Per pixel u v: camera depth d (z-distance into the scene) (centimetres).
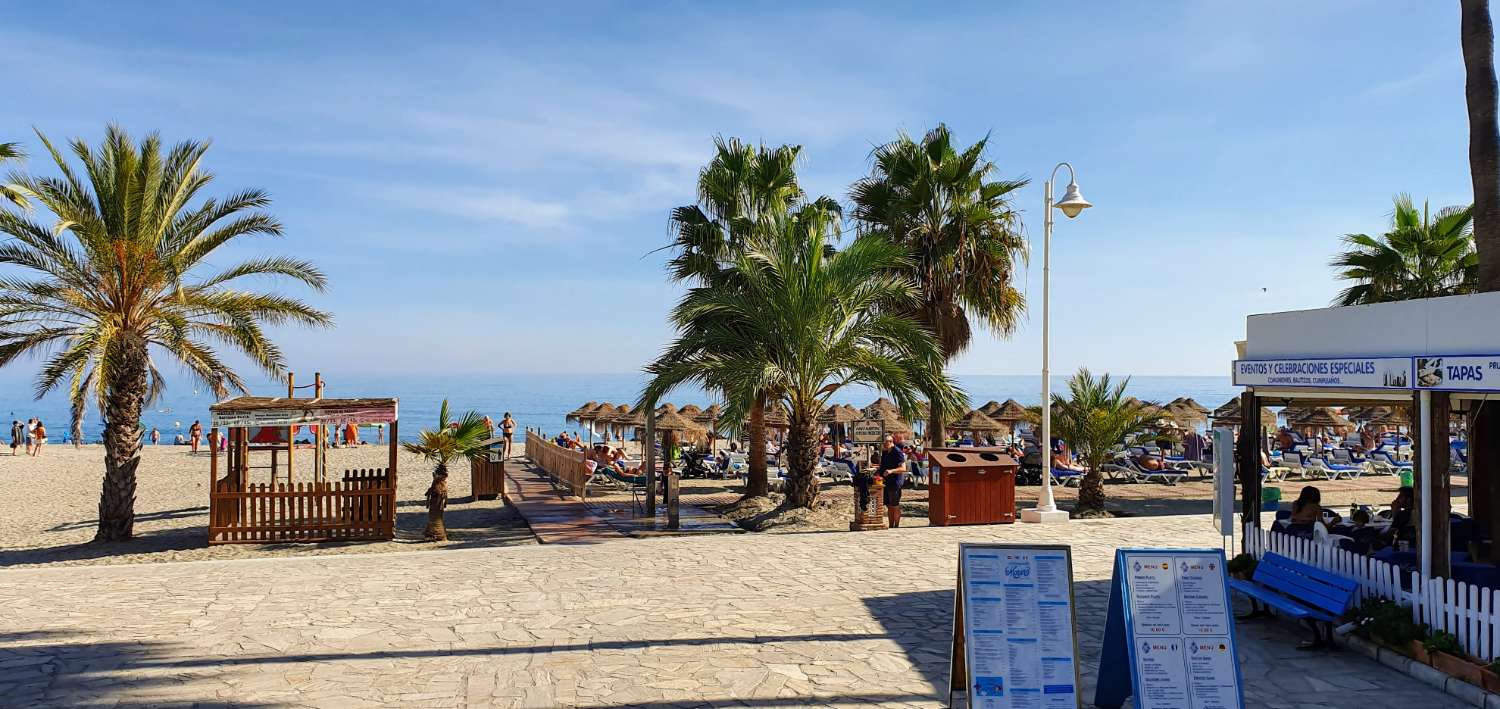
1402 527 1038
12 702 690
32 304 1623
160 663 794
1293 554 975
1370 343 866
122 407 1698
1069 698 605
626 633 889
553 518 1819
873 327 1792
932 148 2155
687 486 2514
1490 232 966
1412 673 751
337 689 724
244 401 1680
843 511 1830
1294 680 745
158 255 1698
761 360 1716
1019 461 2517
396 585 1132
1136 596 634
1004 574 627
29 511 2228
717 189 2075
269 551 1564
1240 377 1055
